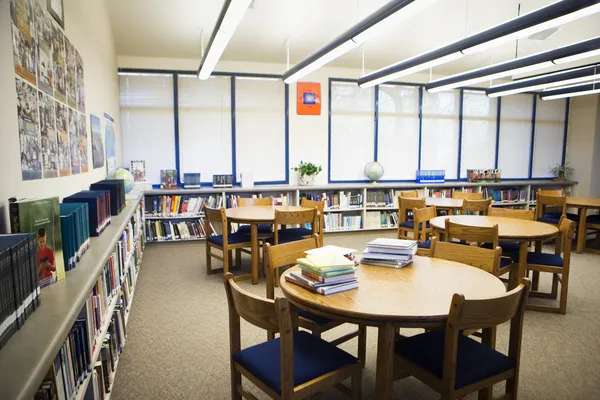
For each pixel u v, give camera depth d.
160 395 2.15
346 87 7.04
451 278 1.94
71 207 1.73
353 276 1.78
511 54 6.42
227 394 2.17
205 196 6.12
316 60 4.55
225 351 2.66
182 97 6.32
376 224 6.93
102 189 2.99
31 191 1.78
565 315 3.31
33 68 1.83
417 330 2.99
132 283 3.39
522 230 3.35
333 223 6.66
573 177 8.34
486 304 1.43
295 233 4.45
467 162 7.86
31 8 1.82
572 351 2.67
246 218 3.98
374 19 3.32
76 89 2.77
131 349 2.68
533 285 3.87
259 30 5.51
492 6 4.99
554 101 8.26
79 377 1.37
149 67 6.10
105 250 1.86
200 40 5.67
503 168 8.09
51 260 1.40
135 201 3.89
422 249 3.90
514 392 1.65
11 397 0.71
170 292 3.83
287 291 1.75
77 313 1.20
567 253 3.26
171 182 6.11
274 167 6.82
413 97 7.40
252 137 6.66
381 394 1.55
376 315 1.47
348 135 7.12
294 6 4.99
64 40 2.45
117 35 5.45
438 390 1.54
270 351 1.71
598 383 2.28
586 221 5.70
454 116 7.66
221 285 4.05
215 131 6.50
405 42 5.98
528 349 2.70
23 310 1.07
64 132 2.39
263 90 6.64
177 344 2.75
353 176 7.23
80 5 3.04
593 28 5.34
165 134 6.31
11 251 1.00
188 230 6.00
